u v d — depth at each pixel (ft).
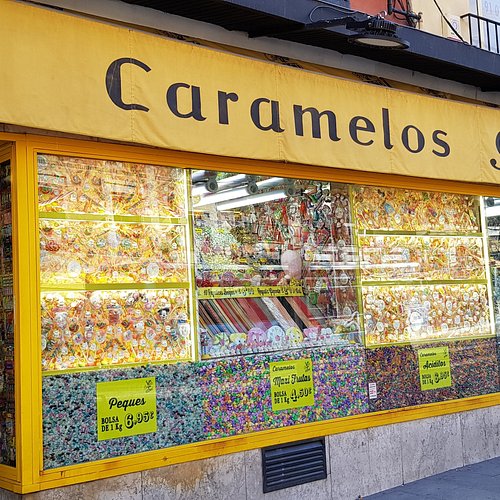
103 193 19.10
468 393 26.91
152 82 17.94
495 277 28.94
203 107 18.89
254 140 19.86
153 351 19.66
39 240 17.72
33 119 15.88
